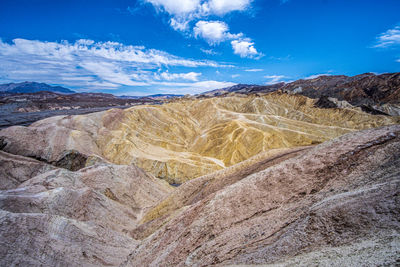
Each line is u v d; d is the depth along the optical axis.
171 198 30.66
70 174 32.00
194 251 14.17
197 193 28.80
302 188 15.60
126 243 22.80
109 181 34.19
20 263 15.37
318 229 9.91
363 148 16.39
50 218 19.09
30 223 17.75
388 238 7.51
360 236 8.46
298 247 9.52
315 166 17.12
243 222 14.92
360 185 12.81
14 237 16.36
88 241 19.66
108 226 25.47
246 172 25.98
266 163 25.36
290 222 12.05
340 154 16.89
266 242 11.34
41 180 29.44
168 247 16.53
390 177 11.76
